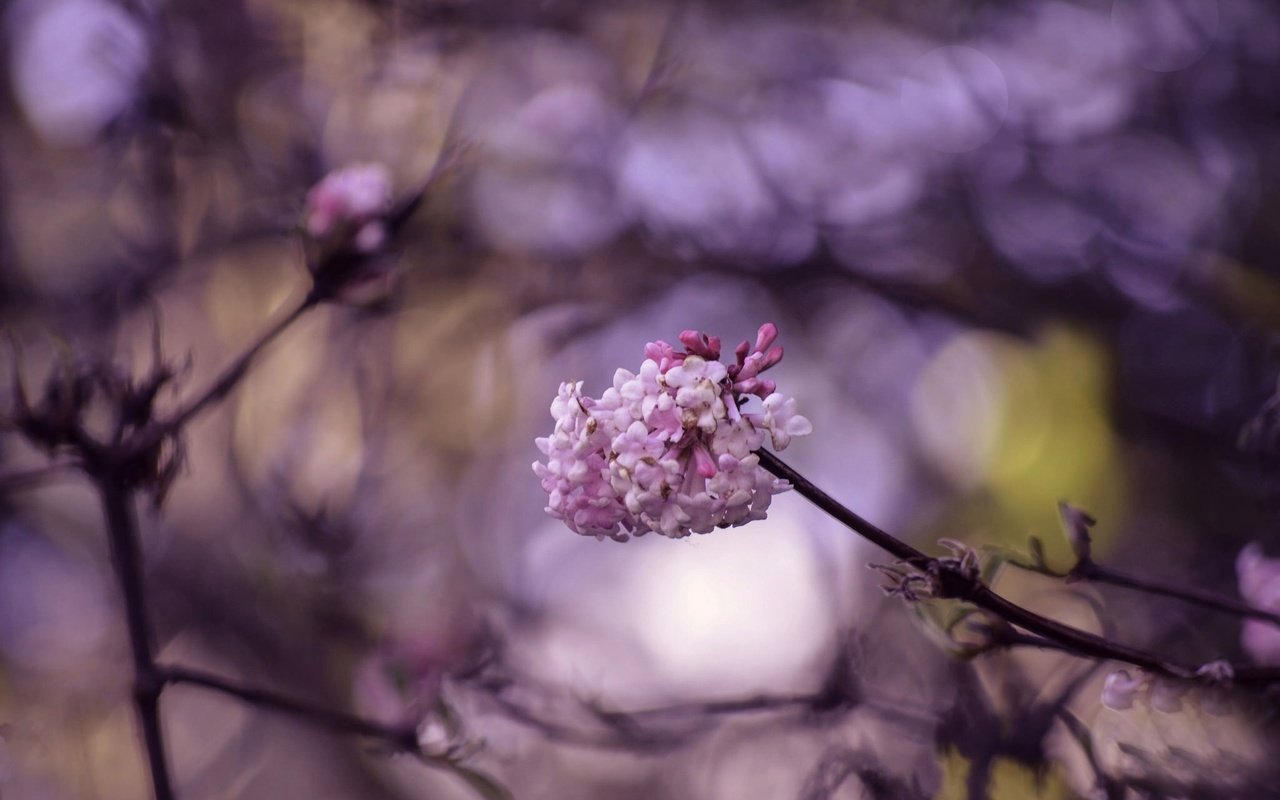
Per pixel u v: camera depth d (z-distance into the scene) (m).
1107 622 2.46
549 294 4.89
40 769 4.12
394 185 4.25
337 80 4.56
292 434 4.21
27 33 4.34
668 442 1.55
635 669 4.52
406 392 4.74
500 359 5.00
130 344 4.05
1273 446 2.48
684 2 4.80
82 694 4.35
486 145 4.50
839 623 2.98
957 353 4.76
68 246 4.61
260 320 4.71
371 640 3.60
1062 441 4.35
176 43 4.25
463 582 4.71
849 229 4.70
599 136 4.73
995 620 1.85
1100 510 4.21
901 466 4.80
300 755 5.24
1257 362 4.02
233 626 4.58
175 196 4.27
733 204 4.72
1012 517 4.34
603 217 4.83
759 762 3.42
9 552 4.96
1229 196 4.48
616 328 5.00
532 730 3.08
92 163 4.53
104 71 4.15
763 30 4.85
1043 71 4.70
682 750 3.53
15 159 4.61
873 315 4.96
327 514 3.77
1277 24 4.54
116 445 2.41
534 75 4.74
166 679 2.37
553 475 1.62
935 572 1.62
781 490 1.55
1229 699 1.93
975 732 2.50
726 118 4.77
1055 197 4.69
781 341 4.91
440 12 4.39
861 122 4.74
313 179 4.30
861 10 4.86
